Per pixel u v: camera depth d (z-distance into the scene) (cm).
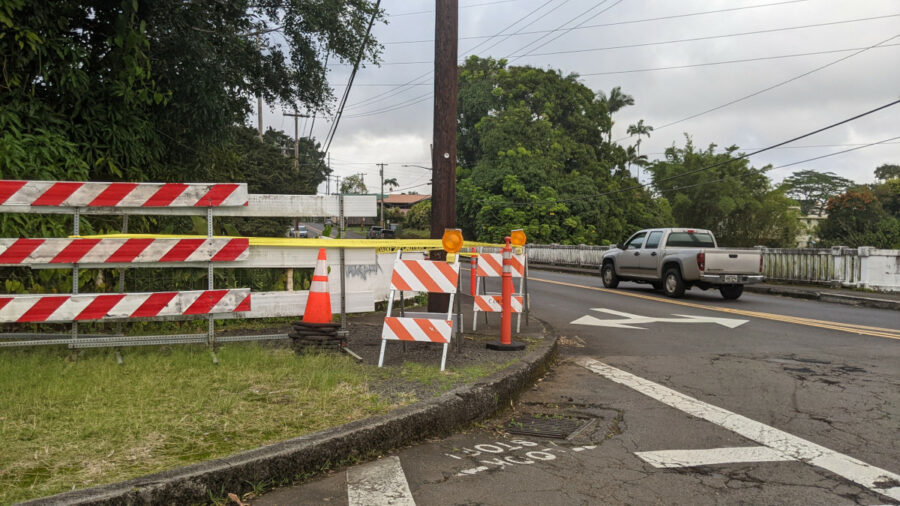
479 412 490
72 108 850
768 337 914
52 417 398
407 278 596
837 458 402
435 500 328
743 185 6066
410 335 577
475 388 494
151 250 566
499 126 5250
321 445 366
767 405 535
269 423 400
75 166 768
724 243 6184
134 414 407
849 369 686
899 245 3994
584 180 5097
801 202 9856
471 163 6200
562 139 5397
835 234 6191
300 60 1480
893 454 411
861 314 1220
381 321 928
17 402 423
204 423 397
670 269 1533
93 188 546
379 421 407
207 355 582
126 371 525
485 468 380
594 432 461
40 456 334
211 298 588
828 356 764
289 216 653
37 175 710
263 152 4525
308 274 831
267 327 800
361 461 388
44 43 773
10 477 305
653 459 401
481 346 716
